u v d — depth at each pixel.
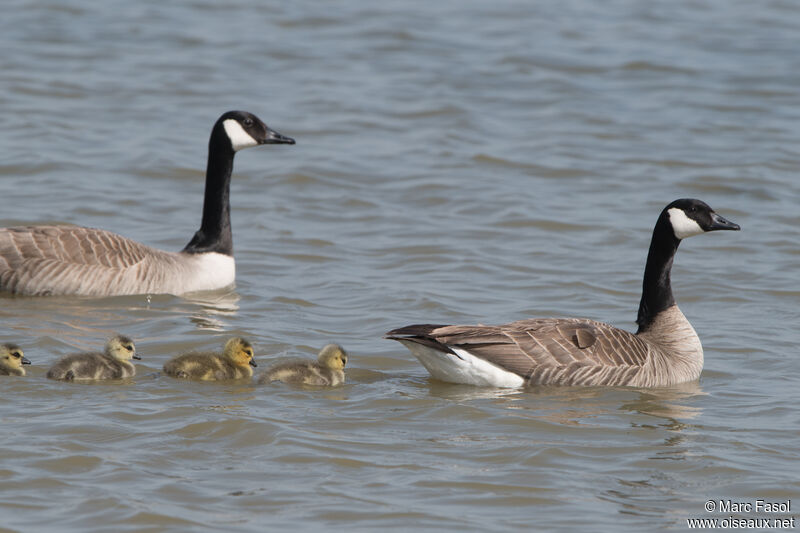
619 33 38.81
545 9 41.94
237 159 26.84
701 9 42.47
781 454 12.10
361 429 12.44
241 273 19.56
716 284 19.31
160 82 32.06
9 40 35.25
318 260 20.31
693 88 33.19
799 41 38.16
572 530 10.27
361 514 10.41
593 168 26.59
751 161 27.25
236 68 33.84
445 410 13.09
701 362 15.06
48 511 10.26
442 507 10.62
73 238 17.83
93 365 13.56
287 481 11.04
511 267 19.97
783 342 16.39
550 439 12.33
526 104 31.59
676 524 10.46
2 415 12.31
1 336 15.28
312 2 41.91
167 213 22.77
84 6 39.94
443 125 29.48
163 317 16.81
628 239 21.78
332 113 30.14
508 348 13.96
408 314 17.22
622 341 14.43
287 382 13.78
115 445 11.68
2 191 23.11
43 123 27.86
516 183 25.42
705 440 12.46
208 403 12.96
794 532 10.34
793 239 21.98
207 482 10.95
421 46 36.69
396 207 23.69
